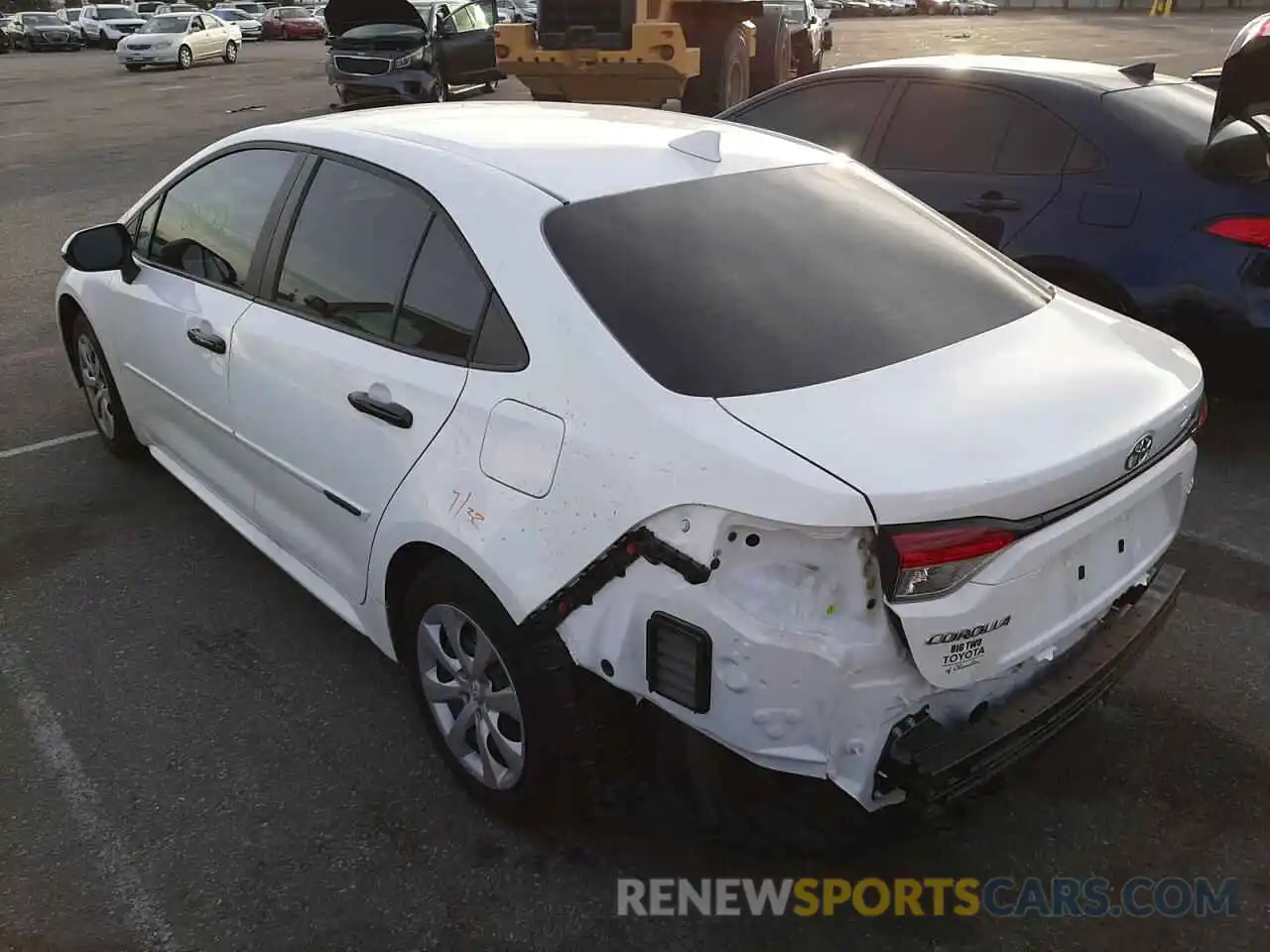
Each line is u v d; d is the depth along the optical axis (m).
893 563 2.01
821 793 2.25
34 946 2.45
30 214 10.45
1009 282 2.93
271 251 3.35
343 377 2.93
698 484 2.11
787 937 2.46
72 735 3.14
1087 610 2.38
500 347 2.54
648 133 3.17
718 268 2.58
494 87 20.56
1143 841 2.73
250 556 4.14
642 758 2.54
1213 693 3.27
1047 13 58.97
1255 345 4.42
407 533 2.69
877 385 2.32
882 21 50.91
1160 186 4.59
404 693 3.33
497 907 2.55
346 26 17.88
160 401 4.09
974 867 2.65
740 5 11.90
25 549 4.18
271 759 3.04
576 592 2.29
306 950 2.45
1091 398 2.37
